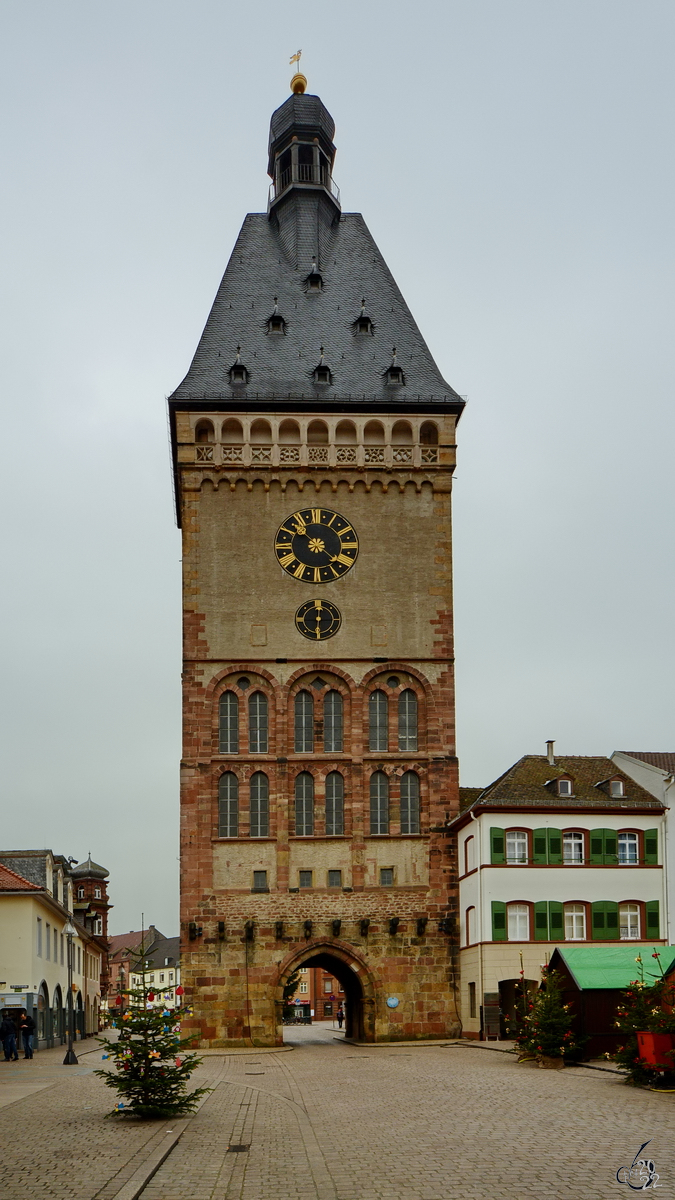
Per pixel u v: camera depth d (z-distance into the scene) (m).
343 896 63.78
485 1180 18.22
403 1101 29.75
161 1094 26.89
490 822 60.53
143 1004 27.53
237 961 62.56
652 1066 31.84
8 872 66.06
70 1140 22.89
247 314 73.44
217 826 64.19
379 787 65.75
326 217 77.94
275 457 68.44
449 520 69.00
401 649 67.12
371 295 74.88
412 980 63.19
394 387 70.56
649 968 41.47
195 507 67.88
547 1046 39.97
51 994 72.56
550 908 60.09
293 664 66.44
